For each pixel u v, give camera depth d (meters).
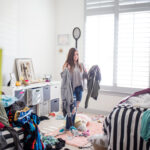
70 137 2.81
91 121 3.58
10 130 1.92
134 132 1.88
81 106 4.28
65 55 4.53
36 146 2.12
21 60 3.79
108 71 3.98
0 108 2.04
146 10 3.53
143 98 2.50
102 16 3.98
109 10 3.88
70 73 2.88
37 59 4.21
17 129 2.07
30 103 3.44
